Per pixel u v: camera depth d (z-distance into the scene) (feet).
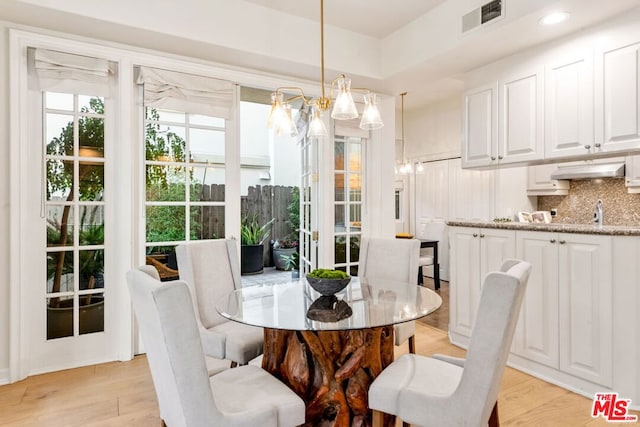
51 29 8.54
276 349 6.06
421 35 10.48
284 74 11.51
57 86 8.66
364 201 13.43
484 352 4.42
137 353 9.74
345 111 6.61
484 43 9.27
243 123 25.18
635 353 7.11
